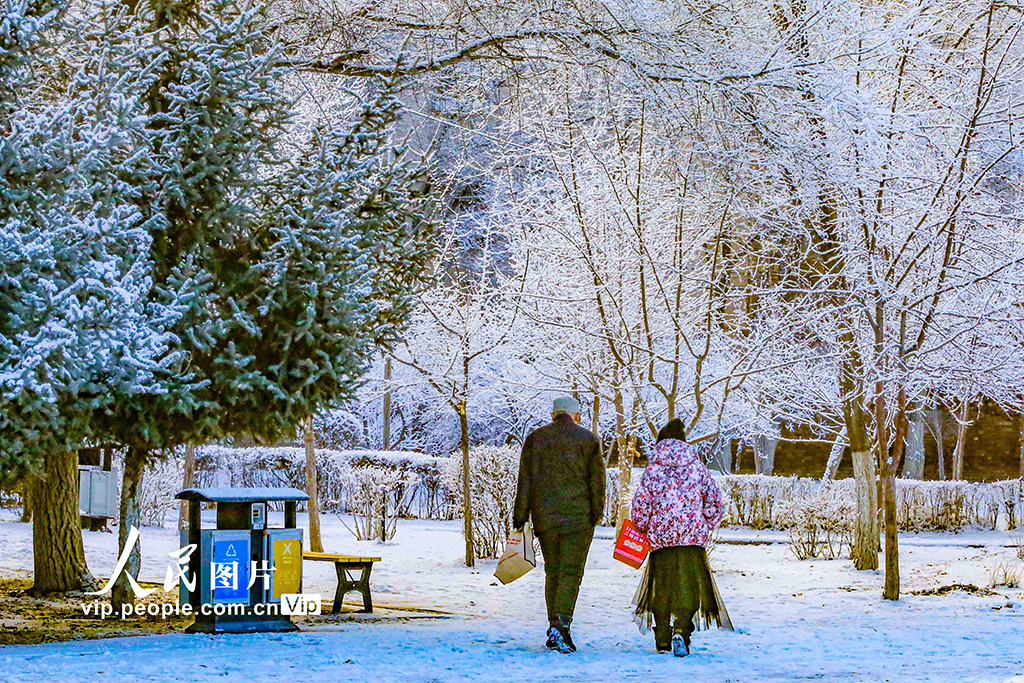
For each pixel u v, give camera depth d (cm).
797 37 1540
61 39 1200
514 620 1345
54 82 1209
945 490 3006
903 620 1338
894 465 1606
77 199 1012
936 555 2302
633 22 1433
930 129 1708
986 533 2956
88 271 965
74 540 1516
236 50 1155
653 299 1969
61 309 937
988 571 1952
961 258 1647
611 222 1870
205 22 1229
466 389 2197
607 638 1136
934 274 1691
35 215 983
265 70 1166
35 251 938
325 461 3488
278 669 817
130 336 977
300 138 1477
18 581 1633
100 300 975
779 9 1630
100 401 992
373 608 1439
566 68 1577
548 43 1516
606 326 1855
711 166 1688
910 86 1778
